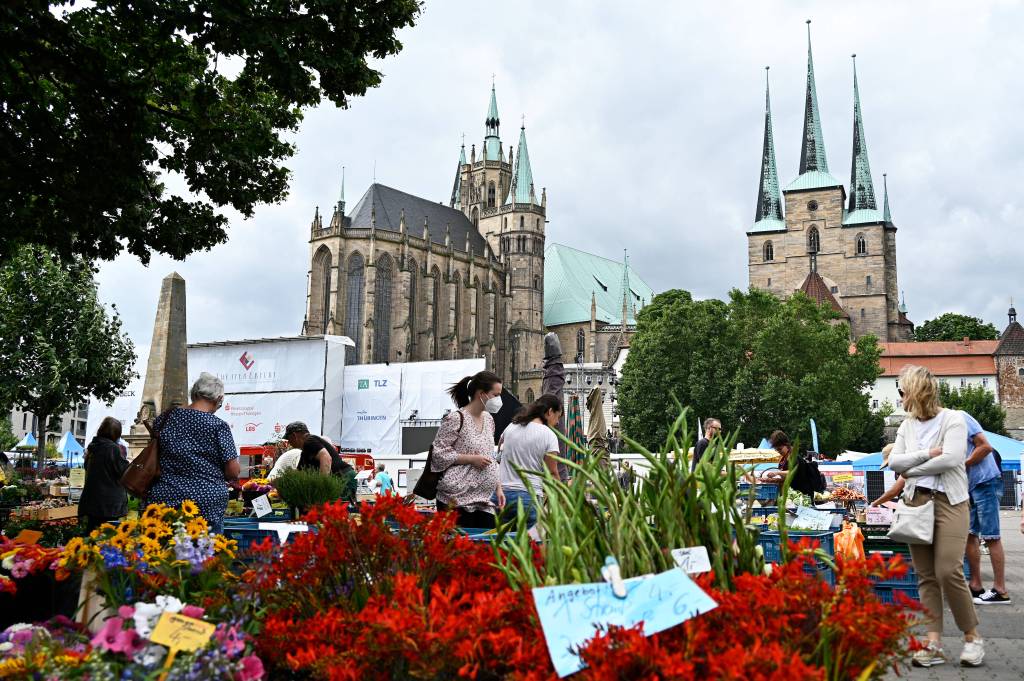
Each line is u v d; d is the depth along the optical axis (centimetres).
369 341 10619
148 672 418
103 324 4875
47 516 1705
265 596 516
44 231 1419
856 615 397
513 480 1080
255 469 3075
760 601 401
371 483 3045
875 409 12144
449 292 11706
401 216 11338
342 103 1347
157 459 893
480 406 1017
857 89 13725
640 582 413
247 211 1585
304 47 1271
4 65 1230
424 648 395
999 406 11706
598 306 15125
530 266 13788
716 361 7800
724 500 486
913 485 867
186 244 1557
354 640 446
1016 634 1007
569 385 12794
